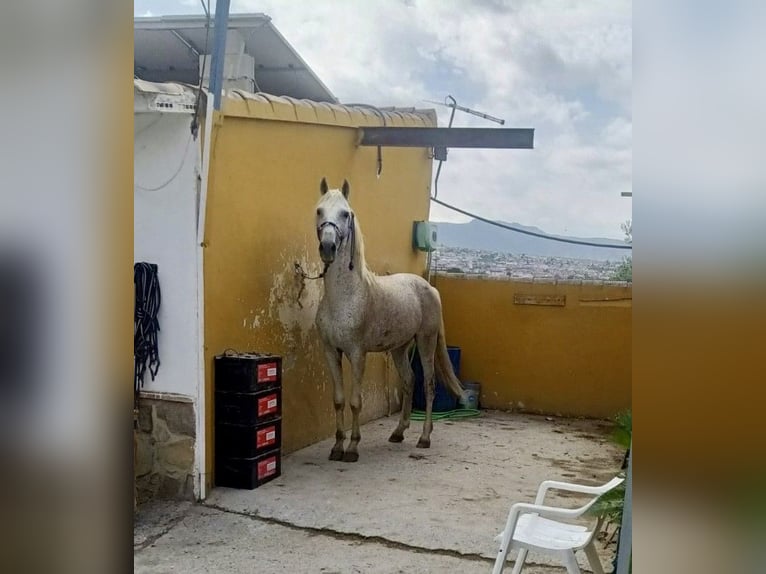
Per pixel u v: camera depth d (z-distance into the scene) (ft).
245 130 15.05
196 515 12.93
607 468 16.87
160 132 13.44
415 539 11.98
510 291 24.21
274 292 16.39
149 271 13.62
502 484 15.26
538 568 10.91
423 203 25.77
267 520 12.75
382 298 16.94
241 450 14.21
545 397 23.81
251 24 21.02
